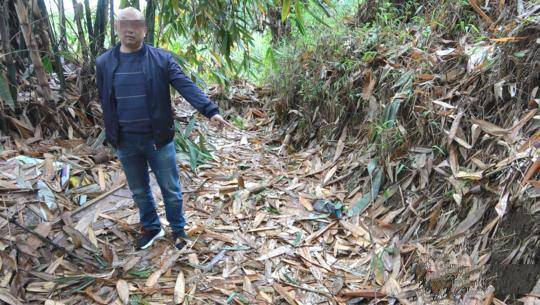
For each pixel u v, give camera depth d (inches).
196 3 145.3
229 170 146.9
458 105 111.6
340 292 91.4
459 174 100.2
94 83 148.8
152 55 86.4
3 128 128.1
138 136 89.0
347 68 150.9
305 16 198.1
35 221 100.1
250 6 191.9
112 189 118.0
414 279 93.3
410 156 117.7
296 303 87.7
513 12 115.3
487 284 82.7
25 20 121.3
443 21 135.0
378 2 166.4
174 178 96.7
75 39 151.3
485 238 88.2
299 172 145.2
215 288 90.7
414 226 104.7
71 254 95.5
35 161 118.8
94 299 85.1
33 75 140.8
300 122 171.9
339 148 146.4
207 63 191.9
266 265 99.4
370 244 106.6
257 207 123.2
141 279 92.0
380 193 121.6
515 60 102.0
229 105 209.5
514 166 88.4
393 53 139.2
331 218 118.5
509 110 101.6
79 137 140.9
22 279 87.6
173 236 104.3
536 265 76.7
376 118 133.9
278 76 192.1
